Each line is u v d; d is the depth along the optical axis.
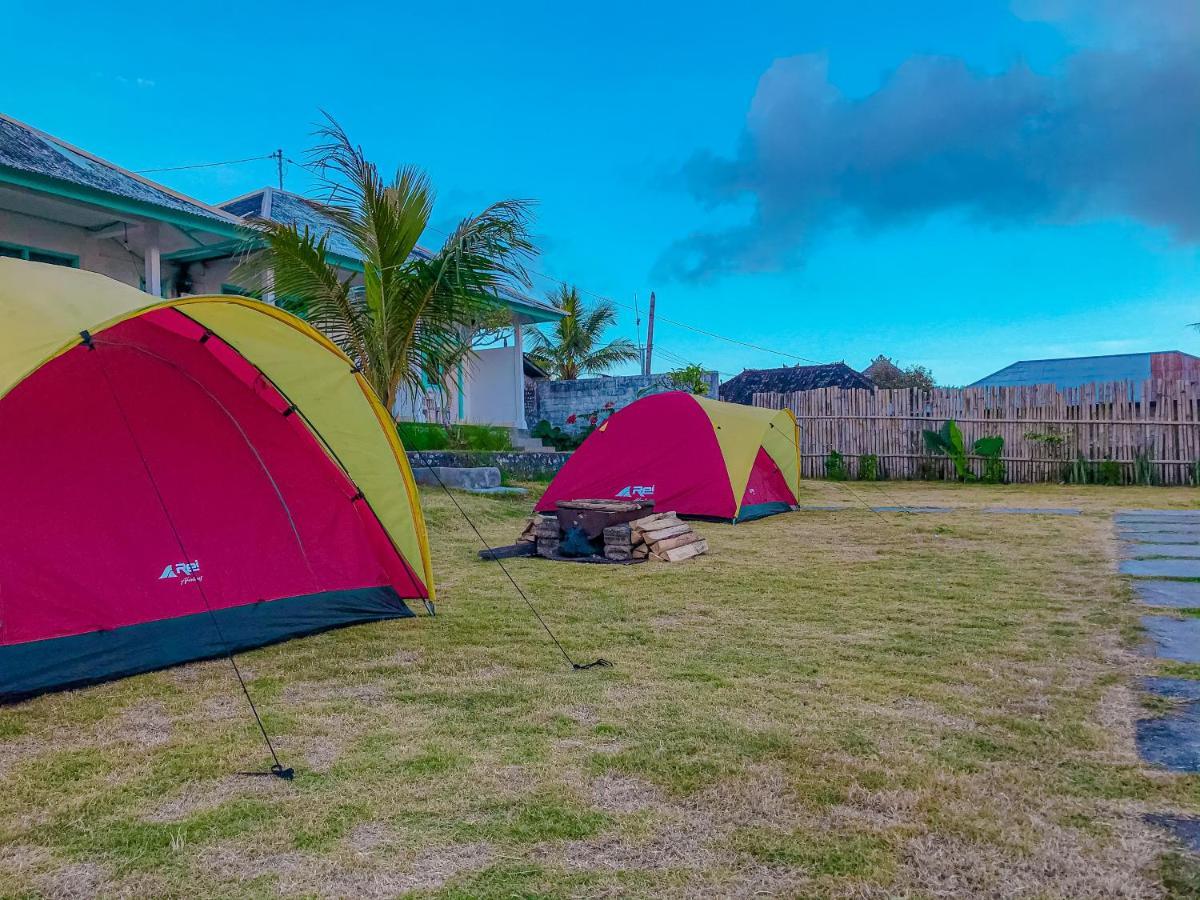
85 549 4.11
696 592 5.99
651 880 2.17
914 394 16.64
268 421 4.95
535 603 5.67
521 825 2.48
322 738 3.21
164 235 12.29
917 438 16.62
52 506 4.05
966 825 2.43
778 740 3.10
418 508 5.39
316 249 10.10
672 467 10.23
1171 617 5.02
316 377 5.00
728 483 9.98
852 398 17.11
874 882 2.14
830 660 4.20
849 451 17.14
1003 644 4.47
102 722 3.42
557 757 2.98
